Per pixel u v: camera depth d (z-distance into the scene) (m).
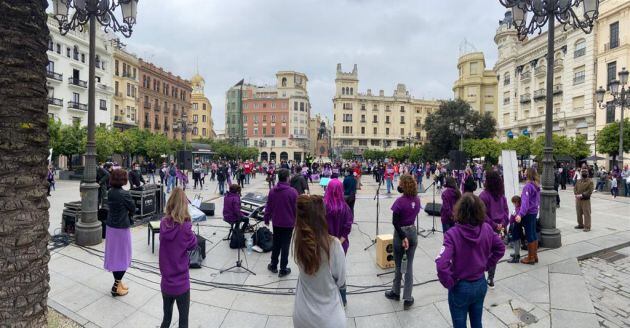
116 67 46.19
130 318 4.08
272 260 5.62
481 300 2.96
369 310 4.35
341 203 4.47
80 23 6.90
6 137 2.69
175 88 61.28
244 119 83.06
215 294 4.78
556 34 39.78
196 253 5.85
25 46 2.77
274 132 81.75
